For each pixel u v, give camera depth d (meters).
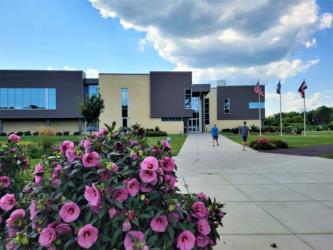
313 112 92.00
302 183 7.33
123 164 2.20
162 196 2.08
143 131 2.59
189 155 14.88
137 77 45.28
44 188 2.07
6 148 3.30
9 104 44.69
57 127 46.22
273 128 50.44
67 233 1.89
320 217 4.60
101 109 40.09
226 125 56.50
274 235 3.85
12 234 2.08
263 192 6.37
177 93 45.59
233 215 4.73
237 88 56.53
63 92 45.59
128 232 1.93
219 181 7.73
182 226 2.06
